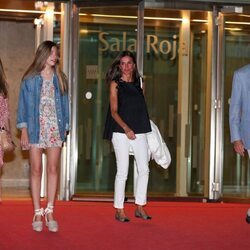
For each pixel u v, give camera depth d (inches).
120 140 404.5
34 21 575.2
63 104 372.8
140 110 408.2
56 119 368.8
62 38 533.3
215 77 538.3
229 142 552.4
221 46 537.0
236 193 554.3
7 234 359.6
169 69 561.6
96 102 538.9
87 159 538.3
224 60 540.4
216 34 537.0
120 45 534.9
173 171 564.4
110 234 366.9
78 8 529.0
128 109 405.7
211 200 534.9
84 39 535.5
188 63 562.9
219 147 537.6
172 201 531.5
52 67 371.6
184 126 566.6
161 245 337.4
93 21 534.3
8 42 680.4
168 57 560.7
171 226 400.2
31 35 684.7
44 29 545.0
